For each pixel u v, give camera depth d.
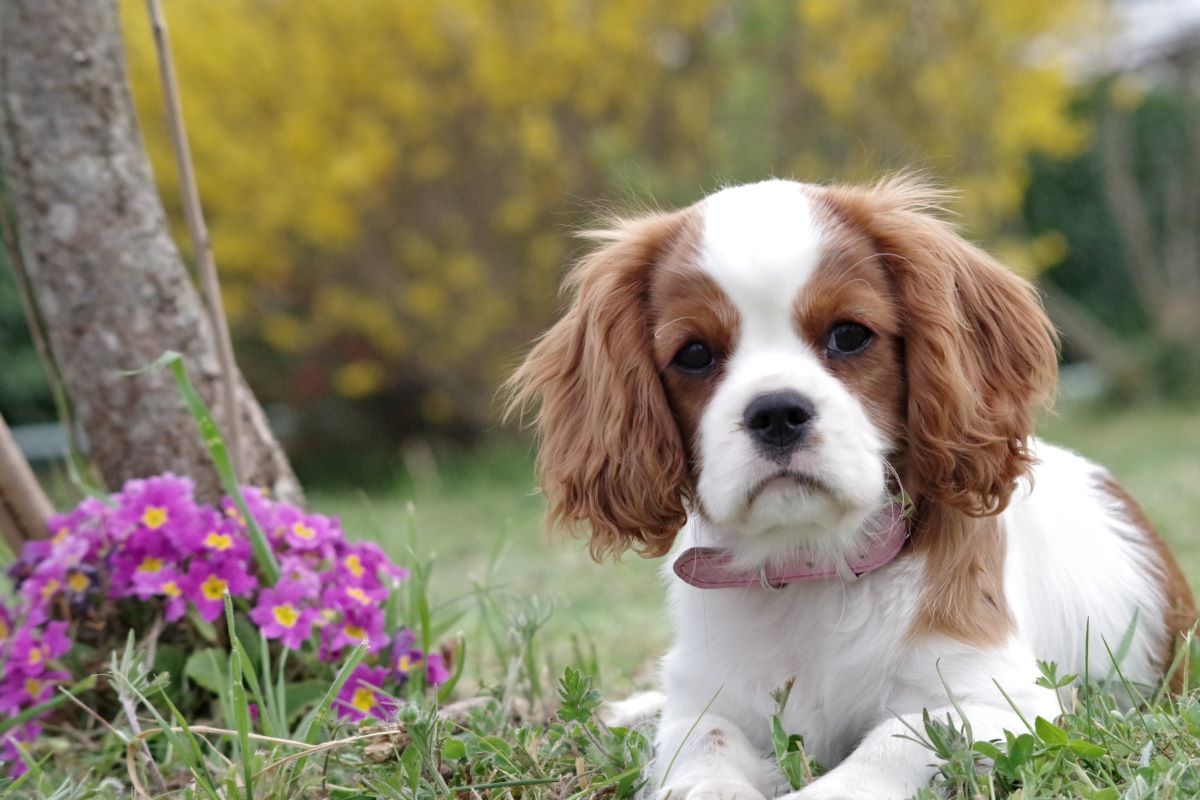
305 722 3.35
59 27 4.27
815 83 11.46
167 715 3.91
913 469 3.10
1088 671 3.32
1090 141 15.95
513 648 4.20
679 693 3.25
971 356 3.22
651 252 3.27
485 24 11.39
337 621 3.98
